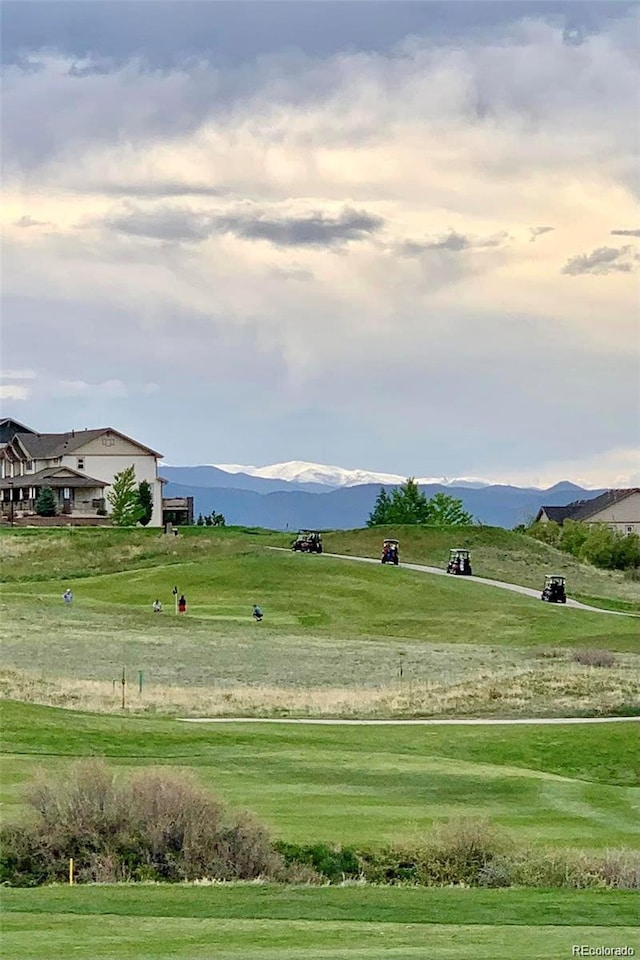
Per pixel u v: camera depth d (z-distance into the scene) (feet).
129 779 116.67
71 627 312.91
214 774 147.23
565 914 85.87
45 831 107.04
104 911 84.02
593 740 187.11
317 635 320.09
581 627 355.36
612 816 133.08
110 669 254.06
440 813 128.16
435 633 339.77
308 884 101.50
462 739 187.93
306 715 209.46
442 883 106.93
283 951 71.00
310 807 128.98
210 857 106.52
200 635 309.42
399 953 70.79
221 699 219.82
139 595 384.27
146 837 107.14
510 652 292.61
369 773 149.79
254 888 95.86
